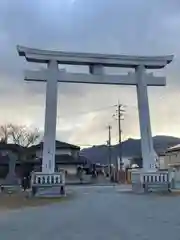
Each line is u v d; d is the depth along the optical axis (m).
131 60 28.25
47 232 10.26
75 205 19.02
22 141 73.25
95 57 27.58
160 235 9.48
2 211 16.34
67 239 9.09
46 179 25.30
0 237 9.52
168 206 17.56
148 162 27.77
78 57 27.27
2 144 63.22
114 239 8.98
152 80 28.36
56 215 14.52
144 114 27.81
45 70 26.48
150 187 27.66
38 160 56.03
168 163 60.22
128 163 89.56
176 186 31.00
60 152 67.31
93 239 9.02
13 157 40.56
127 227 10.98
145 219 12.83
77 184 57.31
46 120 25.83
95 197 24.66
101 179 69.50
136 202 20.05
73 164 62.88
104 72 27.81
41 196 24.84
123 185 49.50
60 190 25.31
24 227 11.29
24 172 51.09
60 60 26.88
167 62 28.83
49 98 26.17
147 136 27.69
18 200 22.44
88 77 27.38
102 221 12.43
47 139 25.58
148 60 28.50
